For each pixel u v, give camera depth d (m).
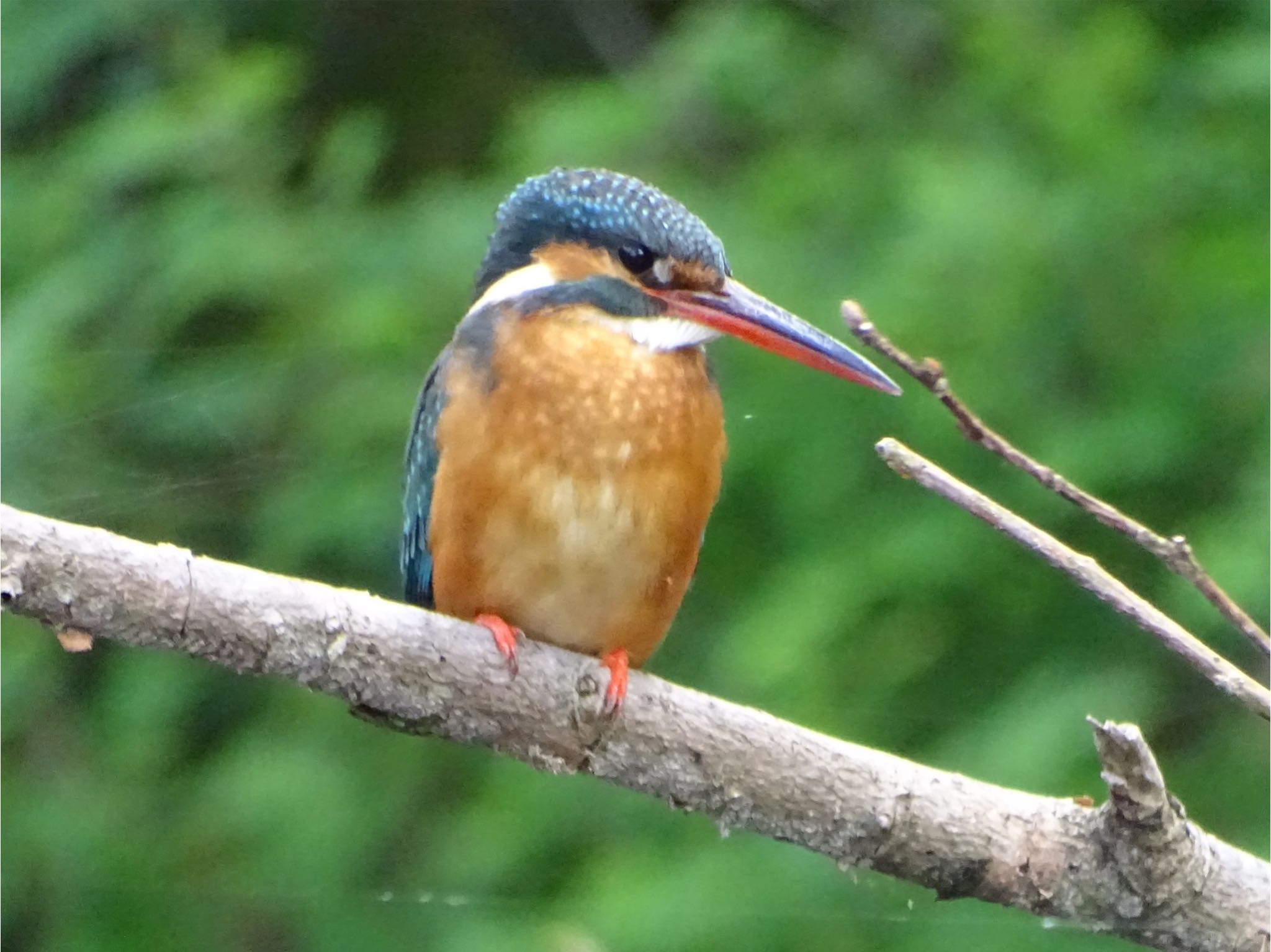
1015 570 10.48
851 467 10.77
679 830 10.60
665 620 6.31
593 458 5.98
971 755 9.95
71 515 11.61
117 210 12.36
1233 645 10.34
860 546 10.54
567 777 10.96
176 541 11.69
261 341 12.05
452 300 11.52
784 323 6.50
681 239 6.46
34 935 11.63
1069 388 10.91
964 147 11.58
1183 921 5.34
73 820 11.63
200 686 11.83
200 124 11.88
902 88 12.19
